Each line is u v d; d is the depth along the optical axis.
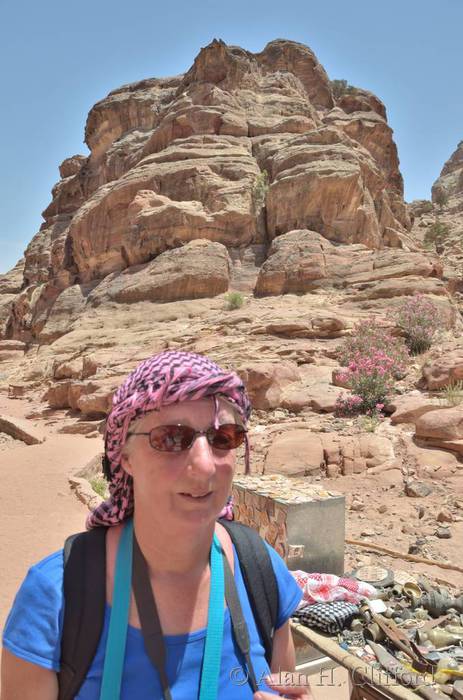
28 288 43.59
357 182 26.69
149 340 21.47
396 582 3.43
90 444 13.15
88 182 49.50
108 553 1.30
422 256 21.78
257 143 32.84
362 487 7.84
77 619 1.19
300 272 23.38
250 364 13.16
